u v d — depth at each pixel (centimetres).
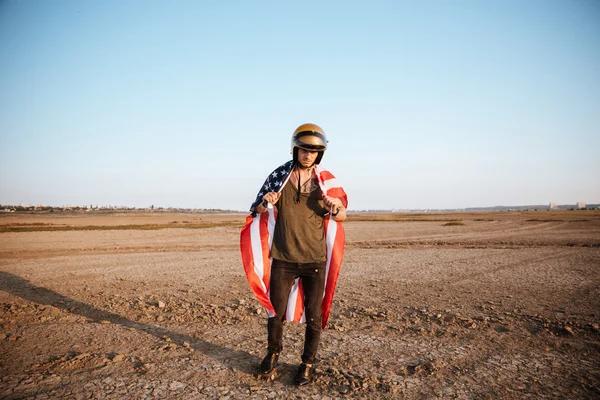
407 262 1106
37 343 439
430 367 367
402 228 3172
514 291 712
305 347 350
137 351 414
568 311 564
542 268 969
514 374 357
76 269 1002
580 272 905
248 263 366
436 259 1163
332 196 360
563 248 1426
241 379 347
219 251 1451
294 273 350
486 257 1195
